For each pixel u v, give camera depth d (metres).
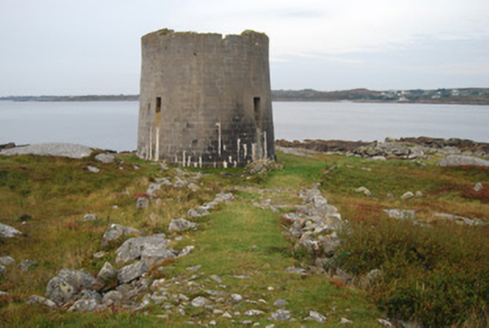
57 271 11.58
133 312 7.26
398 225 11.20
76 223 16.55
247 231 13.36
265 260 10.27
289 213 17.09
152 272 9.66
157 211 17.92
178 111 32.19
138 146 36.00
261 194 22.97
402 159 48.59
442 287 8.29
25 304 8.12
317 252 11.28
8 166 24.56
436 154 51.12
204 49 31.81
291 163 37.44
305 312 7.41
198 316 7.12
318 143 71.69
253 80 34.00
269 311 7.43
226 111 32.44
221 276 9.15
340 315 7.39
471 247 10.20
